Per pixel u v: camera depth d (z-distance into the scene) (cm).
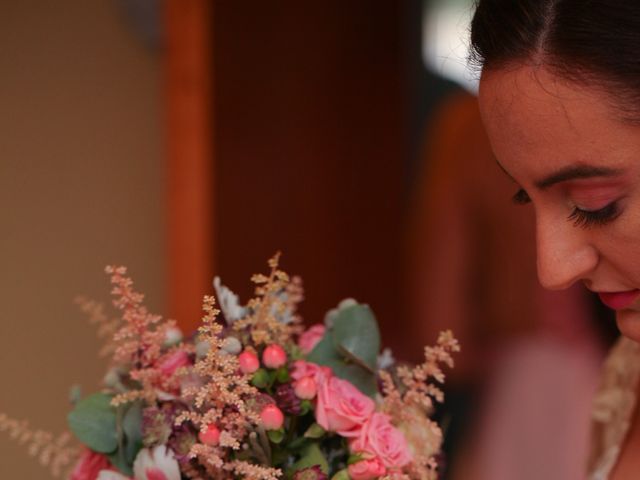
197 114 299
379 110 443
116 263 312
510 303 343
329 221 416
